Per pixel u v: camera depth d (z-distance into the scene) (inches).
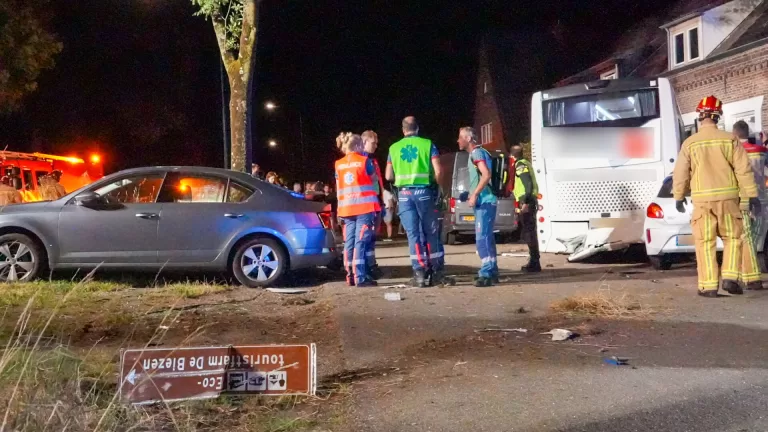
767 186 413.7
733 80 887.7
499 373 211.9
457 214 742.5
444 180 777.6
